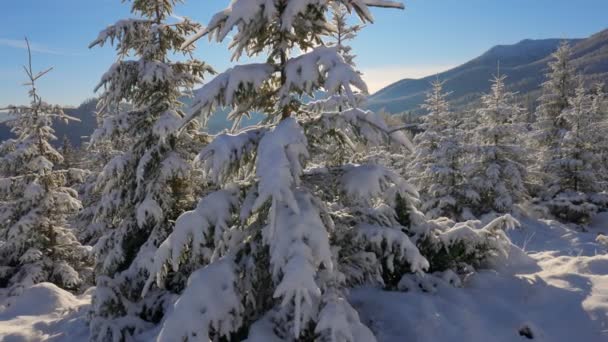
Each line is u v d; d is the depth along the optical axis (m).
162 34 8.73
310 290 3.48
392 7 4.02
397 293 5.90
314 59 3.83
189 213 4.30
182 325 3.88
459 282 5.97
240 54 4.52
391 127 4.01
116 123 8.25
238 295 4.27
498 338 4.74
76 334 7.73
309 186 4.63
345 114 4.15
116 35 8.29
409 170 20.41
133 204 8.76
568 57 23.44
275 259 3.81
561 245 12.07
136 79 8.53
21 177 13.71
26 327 8.56
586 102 20.06
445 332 4.91
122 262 8.56
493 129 17.88
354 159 6.13
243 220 4.20
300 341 4.27
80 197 19.61
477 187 17.16
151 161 8.35
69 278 13.08
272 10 3.86
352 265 4.99
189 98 9.27
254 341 4.14
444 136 18.12
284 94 4.11
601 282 5.46
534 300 5.37
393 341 4.96
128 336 6.83
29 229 13.20
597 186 19.69
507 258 6.73
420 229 6.05
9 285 12.98
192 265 7.10
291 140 3.76
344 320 3.79
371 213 5.20
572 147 19.94
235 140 4.18
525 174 18.02
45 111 13.97
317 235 3.87
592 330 4.61
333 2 4.28
